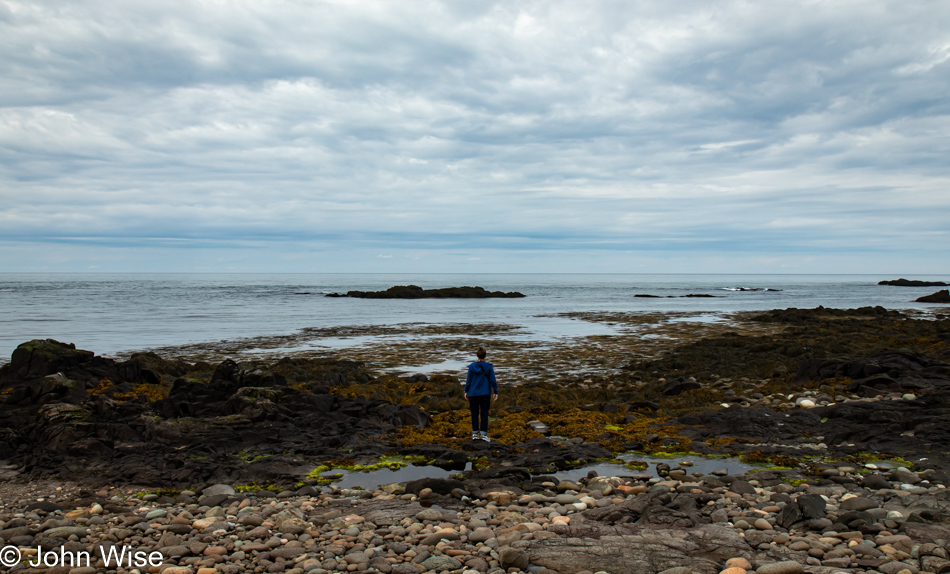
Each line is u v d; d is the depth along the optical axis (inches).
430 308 2453.2
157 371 734.5
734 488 301.0
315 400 513.7
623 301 3179.1
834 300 3336.6
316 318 1830.7
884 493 291.1
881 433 406.6
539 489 312.8
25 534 250.4
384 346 1115.9
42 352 604.1
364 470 360.5
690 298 3563.0
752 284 7785.4
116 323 1540.4
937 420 413.1
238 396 487.5
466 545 235.8
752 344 978.7
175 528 255.3
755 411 487.5
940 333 1064.8
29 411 456.1
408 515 274.5
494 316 1966.0
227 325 1546.5
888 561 209.6
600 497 296.0
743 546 230.1
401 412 494.0
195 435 411.2
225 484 325.7
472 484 321.7
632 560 219.5
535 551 227.0
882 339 1063.6
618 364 881.5
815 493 298.2
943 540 226.5
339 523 262.2
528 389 631.2
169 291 3843.5
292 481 334.6
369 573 210.8
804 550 225.3
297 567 216.5
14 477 341.7
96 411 458.0
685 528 249.6
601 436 433.7
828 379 609.9
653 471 354.9
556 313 2137.1
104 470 350.0
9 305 2262.6
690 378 652.1
